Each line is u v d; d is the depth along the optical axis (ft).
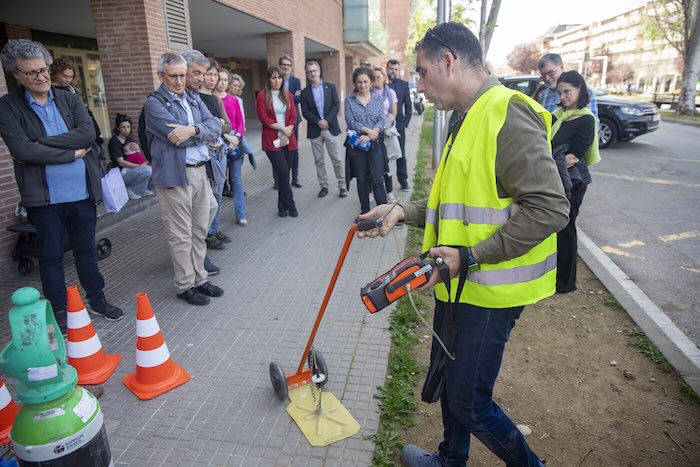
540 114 5.46
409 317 12.17
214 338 11.52
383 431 8.49
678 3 71.61
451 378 6.13
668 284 14.75
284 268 15.75
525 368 10.53
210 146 13.97
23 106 10.52
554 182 5.13
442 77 5.82
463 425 6.38
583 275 15.38
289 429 8.57
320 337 11.51
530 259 5.73
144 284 14.56
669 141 44.39
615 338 11.69
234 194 20.01
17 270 15.64
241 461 7.84
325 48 63.00
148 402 9.29
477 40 5.83
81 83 45.34
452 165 5.68
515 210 5.46
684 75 69.97
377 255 16.74
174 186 12.31
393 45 160.97
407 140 44.88
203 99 16.78
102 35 23.09
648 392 9.73
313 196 25.09
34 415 5.42
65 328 11.50
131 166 22.13
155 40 23.39
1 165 15.21
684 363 10.48
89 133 11.28
